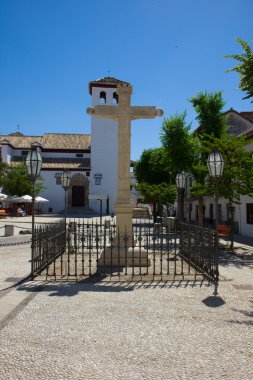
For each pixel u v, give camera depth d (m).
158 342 4.52
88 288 7.38
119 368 3.81
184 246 11.82
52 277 8.48
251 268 10.16
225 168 14.38
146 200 34.78
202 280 8.19
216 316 5.56
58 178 50.59
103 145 51.19
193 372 3.72
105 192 50.75
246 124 28.09
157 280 8.17
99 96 48.47
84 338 4.65
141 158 41.12
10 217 39.53
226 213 24.08
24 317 5.49
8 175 43.25
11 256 12.16
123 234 10.24
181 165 20.45
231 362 3.96
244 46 10.90
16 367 3.83
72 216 42.59
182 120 20.73
